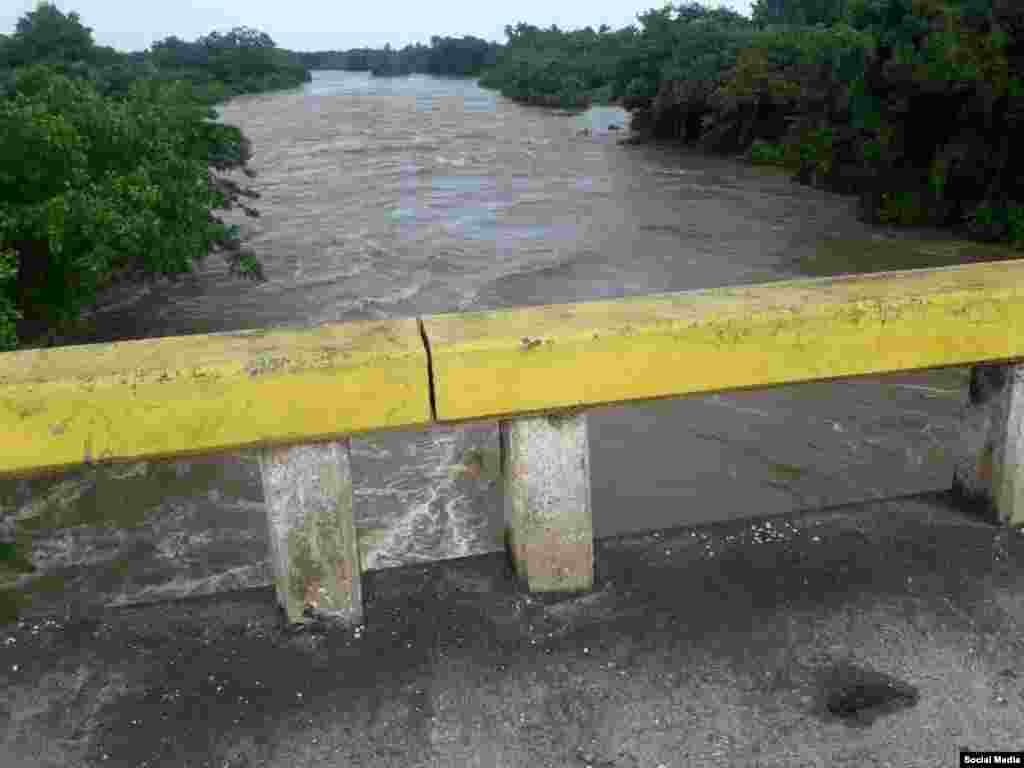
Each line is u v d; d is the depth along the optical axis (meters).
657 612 2.62
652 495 10.13
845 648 2.48
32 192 12.49
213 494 10.41
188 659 2.51
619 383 2.48
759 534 2.95
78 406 2.25
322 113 56.94
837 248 21.81
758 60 38.19
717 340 2.50
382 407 2.39
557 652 2.49
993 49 21.55
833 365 2.60
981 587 2.67
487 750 2.21
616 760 2.18
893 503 3.09
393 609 2.65
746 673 2.41
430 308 17.50
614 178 32.69
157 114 15.74
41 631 2.64
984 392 2.91
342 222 25.16
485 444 11.53
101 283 14.53
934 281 2.78
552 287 18.80
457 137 44.22
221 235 16.33
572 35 85.62
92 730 2.30
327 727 2.29
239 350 2.41
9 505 10.23
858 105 25.25
